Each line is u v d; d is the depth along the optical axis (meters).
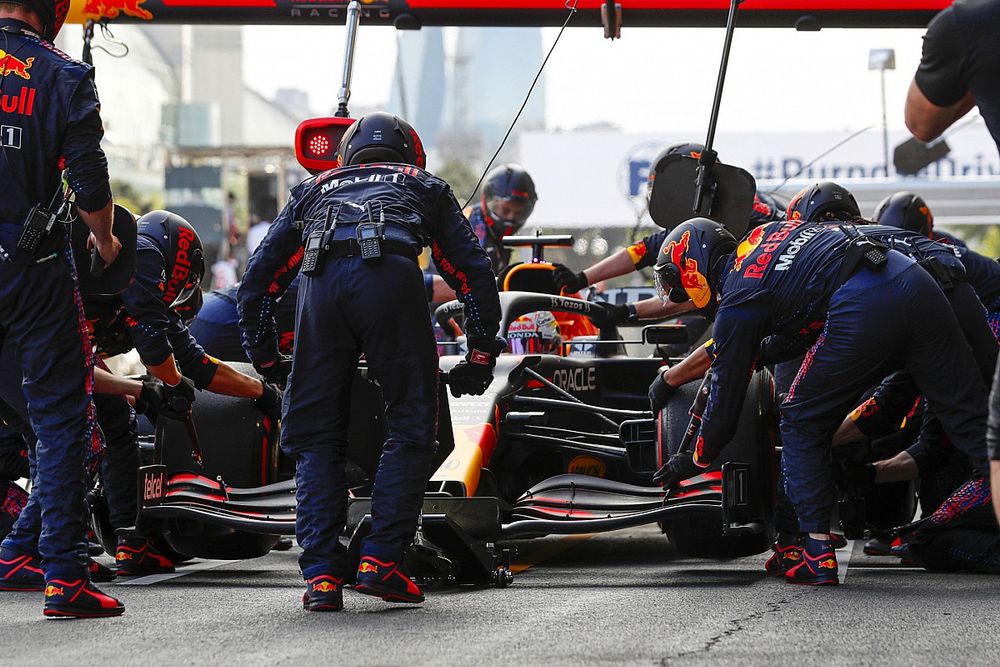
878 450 19.00
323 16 24.27
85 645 11.06
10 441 16.56
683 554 17.31
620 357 20.47
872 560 18.52
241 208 120.56
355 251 13.21
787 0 23.41
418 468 13.30
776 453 16.28
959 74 12.37
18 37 12.66
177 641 11.23
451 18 24.19
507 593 14.52
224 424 16.81
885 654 10.35
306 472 13.34
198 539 17.44
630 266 22.95
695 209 20.48
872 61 44.88
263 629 11.88
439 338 23.55
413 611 13.00
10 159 12.48
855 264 14.85
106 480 17.09
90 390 13.11
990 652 10.41
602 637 11.25
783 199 28.84
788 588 14.76
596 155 82.50
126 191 134.88
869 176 78.12
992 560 16.30
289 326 18.08
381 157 14.26
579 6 23.62
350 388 13.58
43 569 13.73
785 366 18.28
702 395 15.72
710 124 20.38
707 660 10.11
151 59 173.88
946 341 14.95
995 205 49.78
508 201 26.56
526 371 17.81
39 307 12.67
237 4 24.22
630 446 17.41
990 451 8.18
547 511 15.84
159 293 15.92
